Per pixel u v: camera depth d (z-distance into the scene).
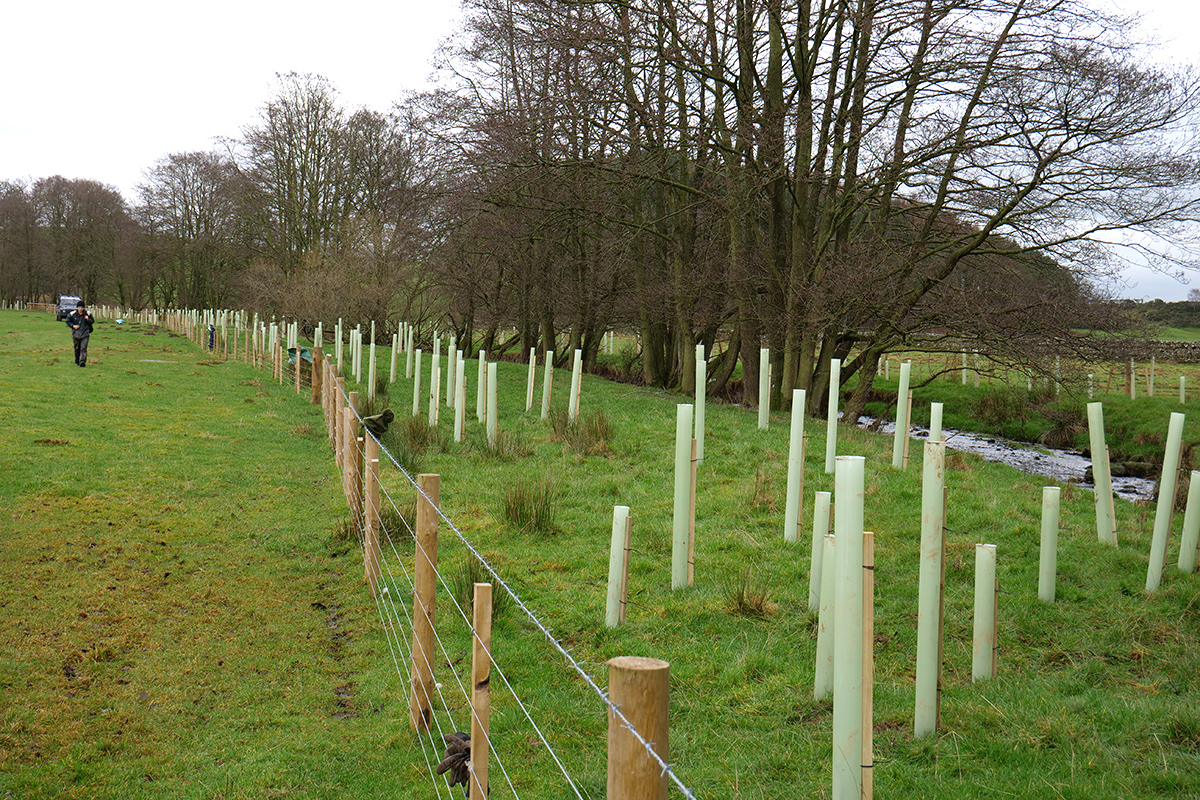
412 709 4.71
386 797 4.07
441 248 29.25
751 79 19.38
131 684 5.20
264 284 40.72
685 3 18.77
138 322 56.06
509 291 33.38
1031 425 22.86
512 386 21.16
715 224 22.50
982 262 18.16
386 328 35.84
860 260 17.78
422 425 13.19
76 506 8.87
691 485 6.85
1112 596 6.77
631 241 22.36
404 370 23.61
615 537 6.14
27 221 68.06
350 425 8.98
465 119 22.97
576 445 12.52
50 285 72.75
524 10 19.59
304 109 41.03
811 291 18.11
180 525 8.59
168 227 57.41
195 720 4.85
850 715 3.60
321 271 34.88
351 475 8.86
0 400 15.05
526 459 11.86
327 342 33.97
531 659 5.63
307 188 41.69
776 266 20.45
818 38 18.08
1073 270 16.52
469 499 9.70
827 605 4.86
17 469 10.05
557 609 6.48
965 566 7.30
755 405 21.19
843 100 18.36
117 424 13.79
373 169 38.44
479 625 3.31
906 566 7.39
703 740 4.55
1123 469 16.95
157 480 10.27
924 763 4.19
